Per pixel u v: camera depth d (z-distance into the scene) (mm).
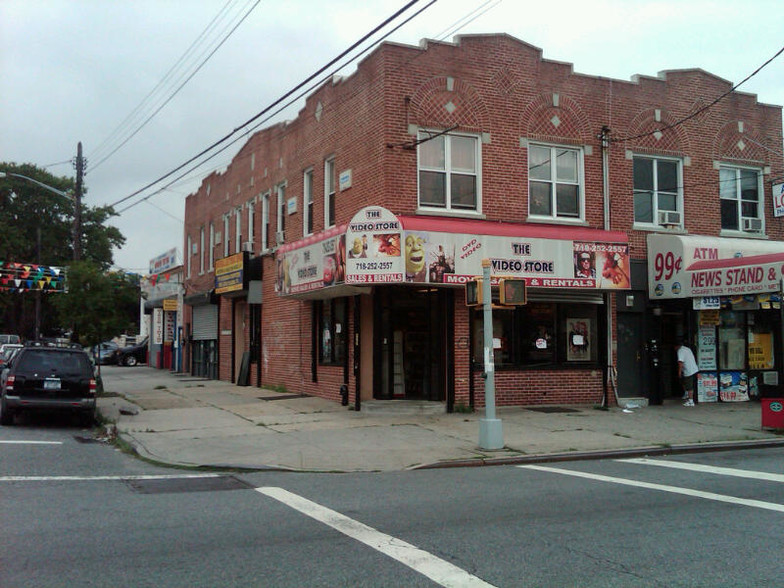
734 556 5699
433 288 15594
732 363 18109
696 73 18281
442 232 14164
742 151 18734
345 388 16516
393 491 8461
